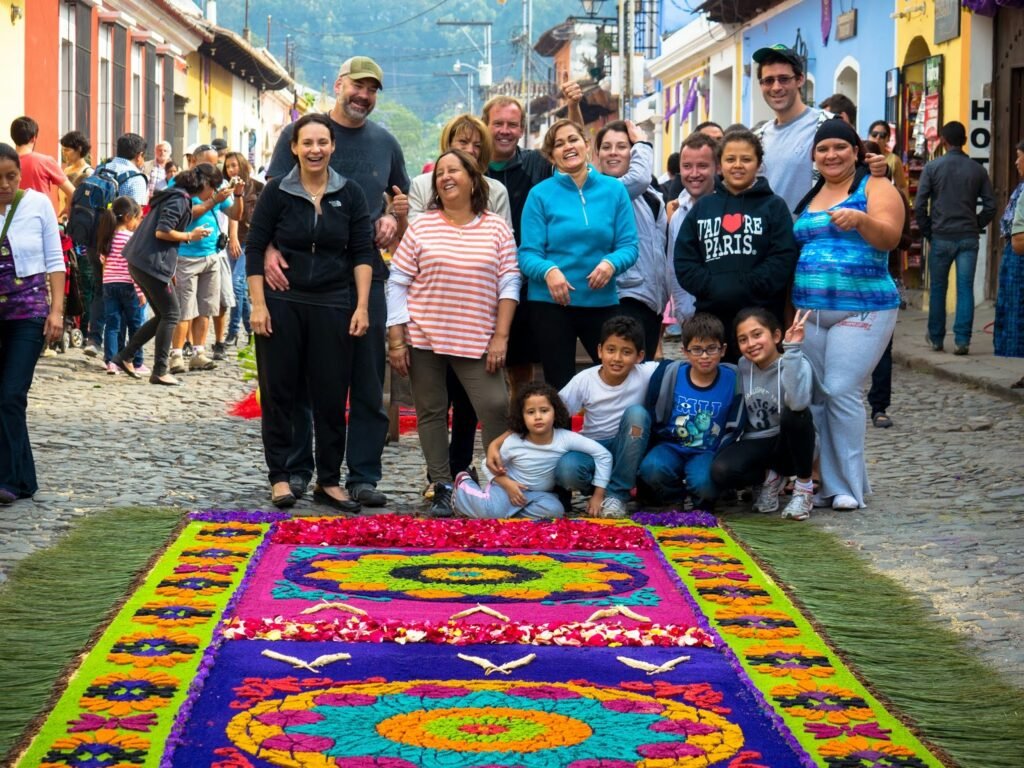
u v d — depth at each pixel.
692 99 31.66
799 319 7.61
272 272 7.58
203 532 6.91
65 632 5.30
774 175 8.34
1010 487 8.52
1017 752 4.36
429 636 5.25
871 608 5.91
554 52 60.97
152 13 27.48
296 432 8.09
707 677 4.91
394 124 119.25
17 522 7.15
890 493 8.44
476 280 7.64
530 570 6.37
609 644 5.24
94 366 13.95
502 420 7.76
